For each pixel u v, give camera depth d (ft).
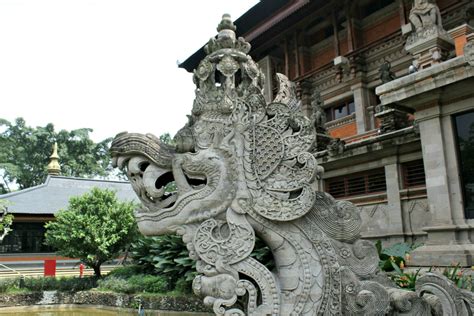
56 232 69.77
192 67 92.22
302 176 14.42
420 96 31.37
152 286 52.54
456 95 30.22
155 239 58.49
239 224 13.94
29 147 167.02
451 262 27.40
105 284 61.93
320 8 73.82
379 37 70.08
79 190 118.21
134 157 14.87
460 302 13.00
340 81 73.41
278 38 83.10
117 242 69.92
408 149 41.09
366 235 44.83
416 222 40.29
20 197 105.91
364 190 46.29
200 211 14.23
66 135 172.45
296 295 13.61
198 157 14.60
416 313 12.87
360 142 44.45
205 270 13.67
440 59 35.35
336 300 13.51
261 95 15.29
